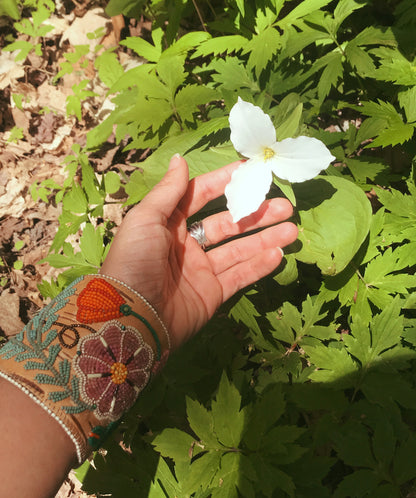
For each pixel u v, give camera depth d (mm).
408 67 297
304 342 283
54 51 556
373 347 257
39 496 190
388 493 226
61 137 518
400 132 275
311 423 294
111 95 518
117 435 341
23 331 219
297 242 284
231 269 284
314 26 326
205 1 444
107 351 219
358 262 283
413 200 283
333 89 371
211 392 302
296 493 243
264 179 251
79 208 359
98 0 551
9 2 547
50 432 197
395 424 242
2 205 491
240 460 241
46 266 456
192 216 321
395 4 387
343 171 338
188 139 314
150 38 511
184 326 268
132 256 247
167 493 254
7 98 540
